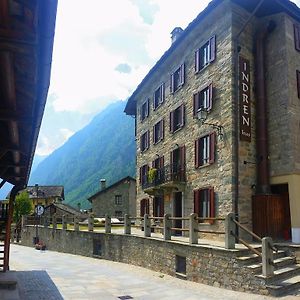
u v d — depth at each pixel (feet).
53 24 11.28
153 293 34.81
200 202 54.75
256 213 47.50
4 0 9.61
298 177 46.88
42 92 14.93
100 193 153.89
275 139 49.01
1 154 22.25
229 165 47.98
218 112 51.29
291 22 51.31
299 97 49.78
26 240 106.83
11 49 11.40
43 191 200.54
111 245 62.03
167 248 45.85
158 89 74.43
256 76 51.34
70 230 78.18
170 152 65.87
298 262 38.73
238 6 50.98
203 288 36.35
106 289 36.68
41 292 34.32
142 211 79.71
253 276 32.58
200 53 57.82
